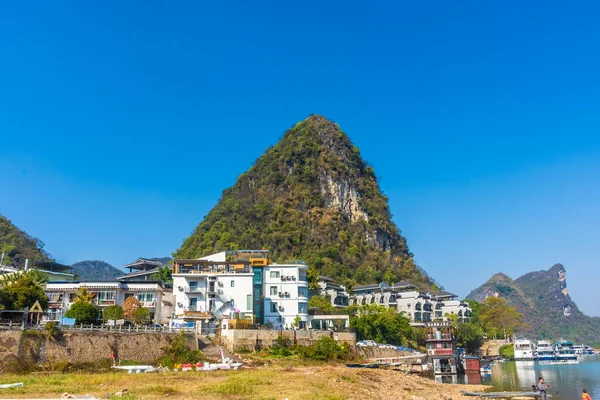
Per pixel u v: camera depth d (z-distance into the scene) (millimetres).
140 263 142250
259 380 51281
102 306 89812
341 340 87062
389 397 50031
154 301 92938
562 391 73875
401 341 116812
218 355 71438
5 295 65250
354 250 188500
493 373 106688
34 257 151875
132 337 64875
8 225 162625
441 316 158125
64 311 81125
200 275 91688
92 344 60062
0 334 52844
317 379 55188
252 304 91375
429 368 93812
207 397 40031
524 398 58906
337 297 144500
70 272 118562
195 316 81688
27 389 41125
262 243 185625
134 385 45438
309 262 173125
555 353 162875
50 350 55875
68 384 44938
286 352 77375
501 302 178125
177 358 65938
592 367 129250
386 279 177750
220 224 199125
